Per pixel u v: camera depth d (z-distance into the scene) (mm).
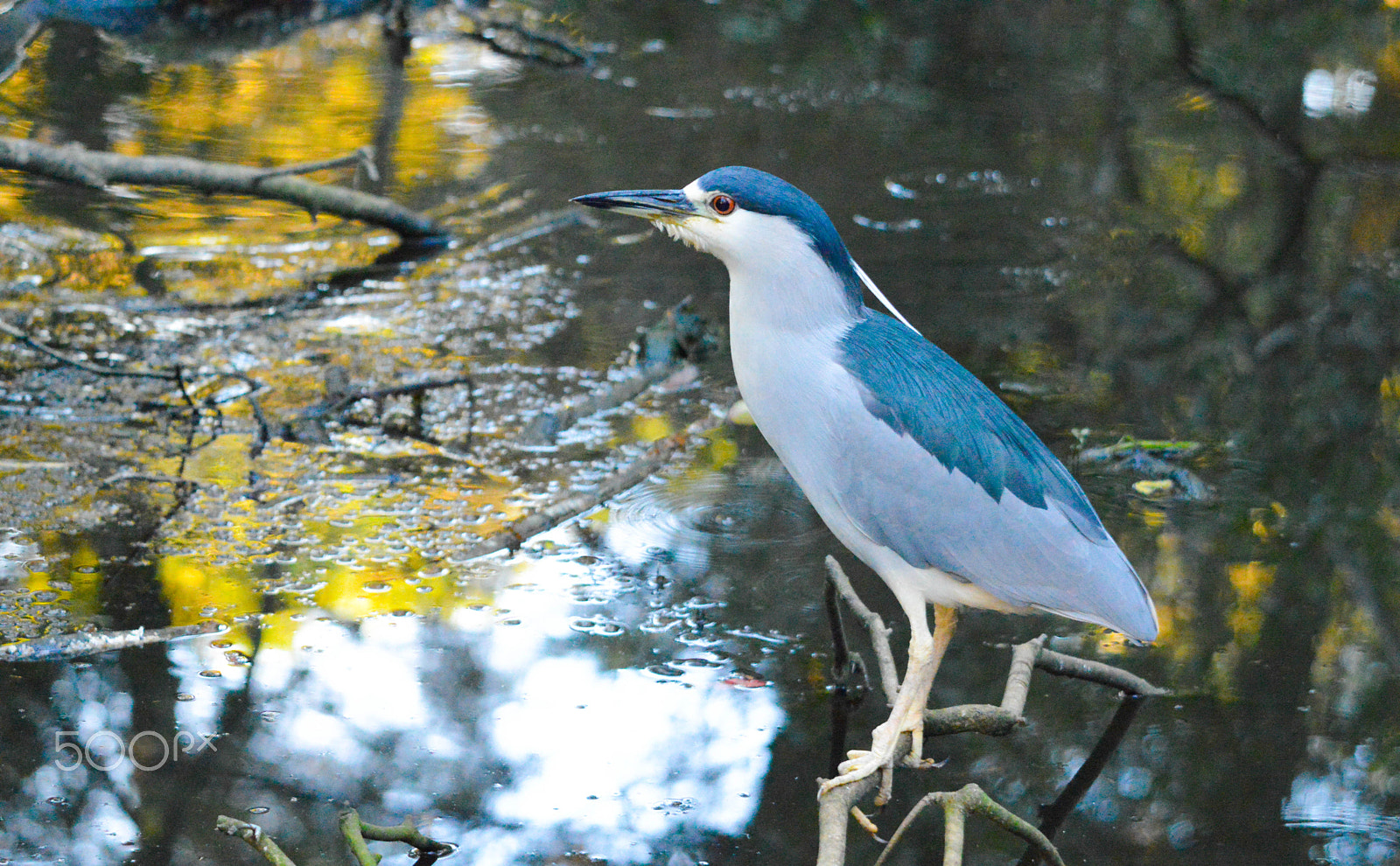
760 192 6496
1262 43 17359
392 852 6383
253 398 10938
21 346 11625
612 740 7227
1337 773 7195
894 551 6734
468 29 22125
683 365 12102
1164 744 7453
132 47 20109
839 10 23609
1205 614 8719
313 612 8234
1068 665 7738
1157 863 6523
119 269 13367
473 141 17078
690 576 8867
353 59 20328
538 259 14086
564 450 10555
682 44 21859
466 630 8156
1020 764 7270
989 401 6855
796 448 6742
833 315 6734
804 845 6527
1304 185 15984
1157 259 14438
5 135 15859
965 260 14297
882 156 17266
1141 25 19094
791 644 8195
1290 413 11461
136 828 6398
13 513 9094
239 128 16984
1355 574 9188
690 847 6469
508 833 6508
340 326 12477
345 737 7133
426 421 10906
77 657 7664
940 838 6672
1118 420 11289
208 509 9359
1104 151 17453
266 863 6223
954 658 8242
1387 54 17188
